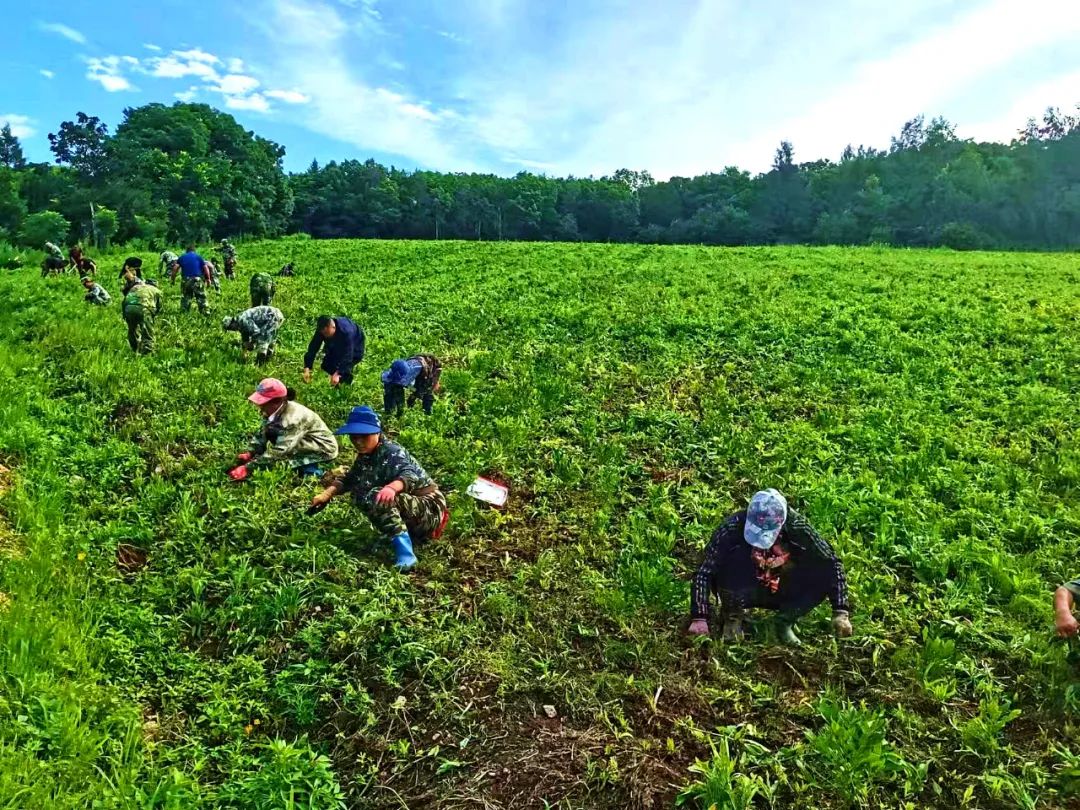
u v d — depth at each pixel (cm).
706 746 434
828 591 504
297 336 1430
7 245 3216
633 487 790
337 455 796
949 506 730
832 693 466
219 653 518
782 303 1723
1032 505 715
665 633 533
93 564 590
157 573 595
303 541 636
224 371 1087
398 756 434
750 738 441
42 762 388
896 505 705
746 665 499
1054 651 496
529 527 692
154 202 6288
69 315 1424
